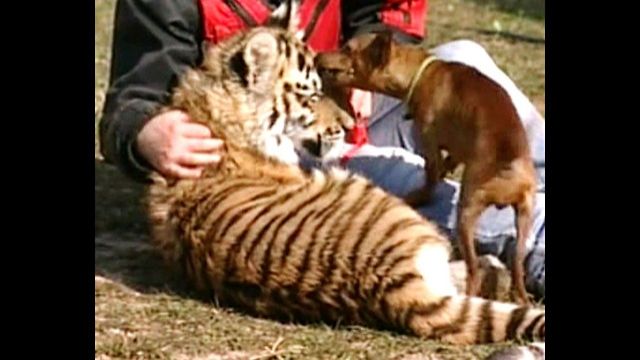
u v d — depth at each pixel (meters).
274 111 6.94
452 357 5.90
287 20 7.10
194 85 6.86
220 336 6.13
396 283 6.09
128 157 6.75
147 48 6.99
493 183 6.49
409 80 6.88
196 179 6.66
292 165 6.68
